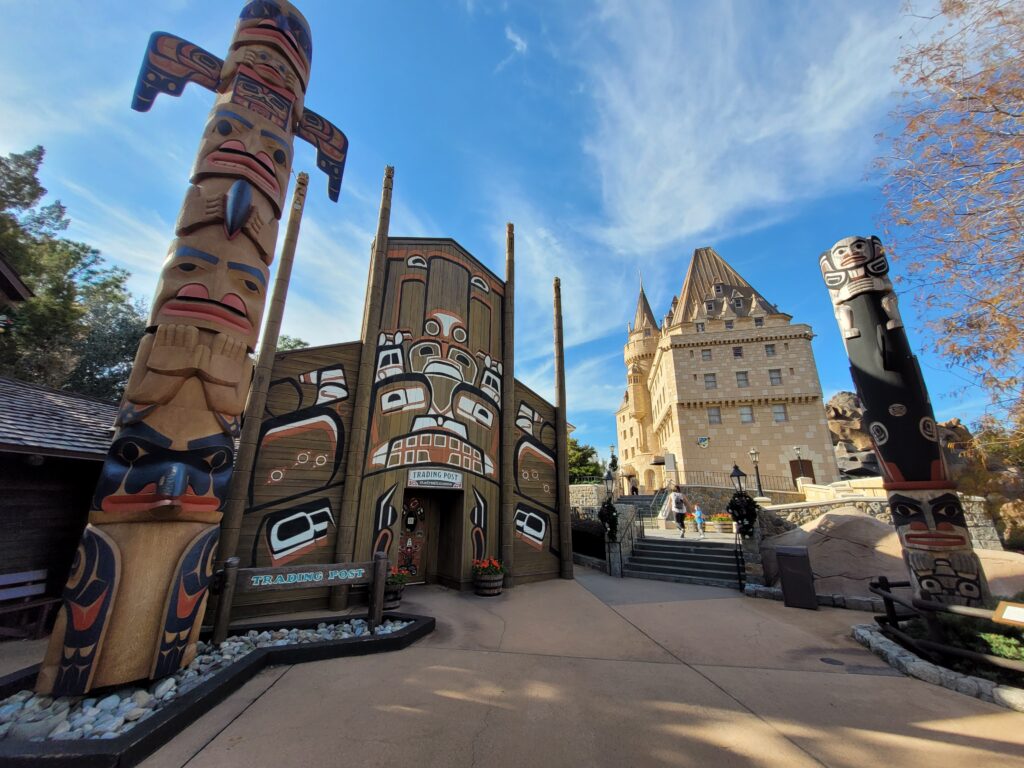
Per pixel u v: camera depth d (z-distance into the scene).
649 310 49.69
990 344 5.88
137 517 3.85
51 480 6.39
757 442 30.00
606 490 19.36
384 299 9.48
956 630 5.04
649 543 13.02
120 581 3.71
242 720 3.57
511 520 10.21
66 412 7.33
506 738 3.42
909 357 5.97
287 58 5.77
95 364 18.45
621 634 6.47
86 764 2.76
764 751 3.27
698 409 31.48
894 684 4.59
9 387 7.29
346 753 3.14
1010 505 6.04
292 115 5.73
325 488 7.88
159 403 4.02
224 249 4.58
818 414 29.42
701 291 40.00
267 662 4.73
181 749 3.12
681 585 10.41
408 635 5.70
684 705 4.07
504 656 5.41
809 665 5.21
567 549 11.44
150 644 3.78
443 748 3.26
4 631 5.60
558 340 13.27
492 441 10.63
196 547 4.16
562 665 5.13
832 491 18.34
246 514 6.97
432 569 9.85
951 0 5.54
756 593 9.11
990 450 6.19
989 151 5.70
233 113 5.04
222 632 5.02
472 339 10.80
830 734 3.52
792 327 31.27
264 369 7.40
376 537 8.26
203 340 4.24
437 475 9.32
